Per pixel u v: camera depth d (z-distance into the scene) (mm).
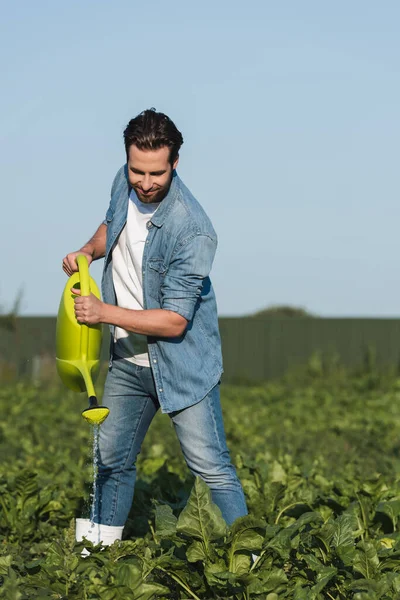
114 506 7793
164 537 6855
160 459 11586
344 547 7020
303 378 35781
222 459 7250
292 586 6992
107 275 7539
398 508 8344
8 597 6332
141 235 7211
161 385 7230
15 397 26125
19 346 36750
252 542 6703
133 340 7375
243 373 40594
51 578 6863
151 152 6691
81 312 6887
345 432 19000
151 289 7211
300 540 7328
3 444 16734
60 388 31562
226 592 6730
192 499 6707
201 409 7215
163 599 6855
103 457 7746
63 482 10625
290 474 10266
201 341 7293
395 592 6625
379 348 39844
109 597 6316
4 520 9000
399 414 22703
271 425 20359
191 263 6992
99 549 7523
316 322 40344
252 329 40812
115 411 7660
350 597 6906
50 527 8977
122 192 7434
